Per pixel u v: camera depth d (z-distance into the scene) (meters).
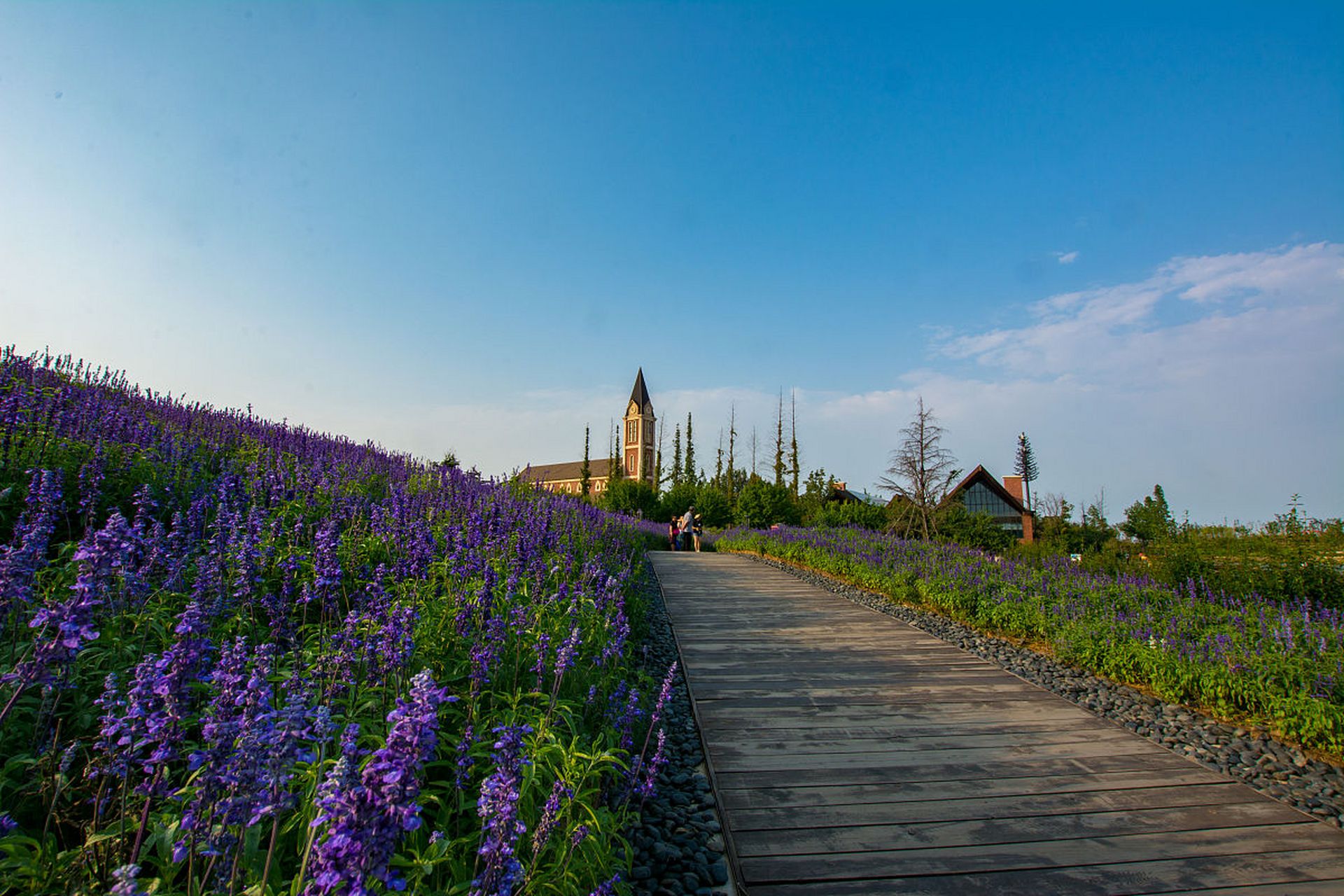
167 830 2.43
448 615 4.72
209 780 2.06
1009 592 11.09
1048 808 4.70
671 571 16.75
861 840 4.24
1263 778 5.32
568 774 3.29
